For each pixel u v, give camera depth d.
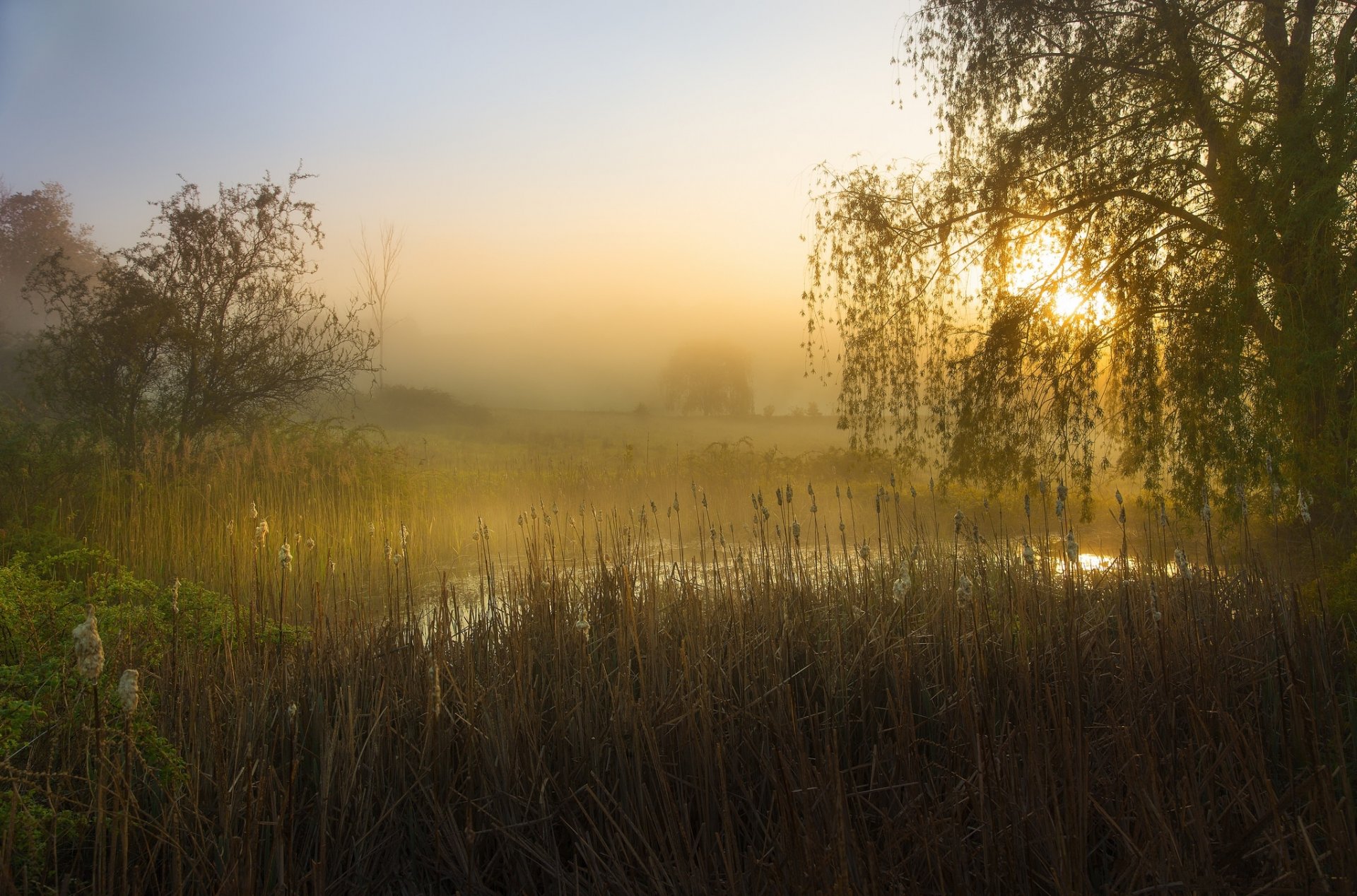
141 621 4.52
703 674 4.00
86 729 3.42
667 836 3.41
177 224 13.30
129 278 13.04
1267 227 8.02
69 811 3.14
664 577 6.73
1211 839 2.97
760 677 4.55
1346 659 4.37
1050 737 3.43
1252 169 8.35
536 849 3.44
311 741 4.01
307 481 11.95
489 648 5.02
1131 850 2.80
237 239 13.71
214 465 11.59
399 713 4.08
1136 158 10.09
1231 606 5.14
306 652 4.55
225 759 3.47
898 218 11.59
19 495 10.06
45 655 4.06
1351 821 2.57
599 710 4.17
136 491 9.99
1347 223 7.58
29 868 2.93
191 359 13.16
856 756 4.14
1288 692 3.82
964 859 2.99
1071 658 3.93
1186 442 8.92
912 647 4.57
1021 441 10.65
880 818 3.45
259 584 4.96
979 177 11.02
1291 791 2.95
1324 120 7.77
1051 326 10.49
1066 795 2.83
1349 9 9.46
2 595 4.20
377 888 3.51
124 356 12.59
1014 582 5.61
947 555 6.78
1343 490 7.12
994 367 10.71
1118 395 10.19
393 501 12.23
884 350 11.56
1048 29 10.65
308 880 3.29
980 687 3.87
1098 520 12.08
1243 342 8.16
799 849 2.80
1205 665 3.80
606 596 5.84
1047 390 10.59
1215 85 9.81
